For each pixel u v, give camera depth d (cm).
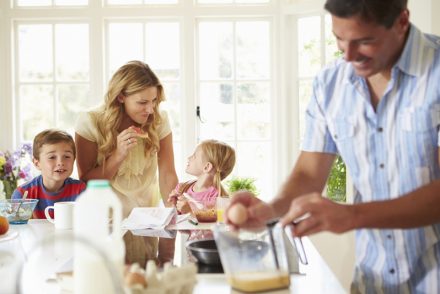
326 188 378
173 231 204
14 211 223
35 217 256
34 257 162
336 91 158
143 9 397
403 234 150
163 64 409
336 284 138
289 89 398
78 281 115
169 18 405
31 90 413
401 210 123
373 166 151
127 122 272
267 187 411
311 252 174
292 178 166
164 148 285
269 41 406
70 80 412
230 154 282
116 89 260
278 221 136
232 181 320
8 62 403
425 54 143
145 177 272
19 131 414
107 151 263
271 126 408
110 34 409
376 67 133
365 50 129
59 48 411
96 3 397
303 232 123
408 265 152
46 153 254
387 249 154
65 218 212
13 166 323
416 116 143
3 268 150
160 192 292
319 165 167
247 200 145
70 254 165
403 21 135
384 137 148
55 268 150
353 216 122
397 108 146
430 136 143
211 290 132
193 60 399
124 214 263
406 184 147
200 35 408
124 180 267
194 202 226
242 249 132
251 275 131
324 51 384
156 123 273
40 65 412
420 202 124
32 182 262
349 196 347
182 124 404
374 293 158
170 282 116
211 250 150
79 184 263
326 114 160
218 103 411
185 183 284
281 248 134
